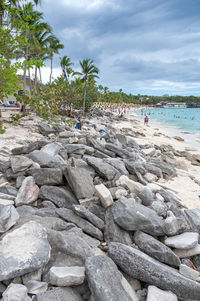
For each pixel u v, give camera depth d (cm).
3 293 226
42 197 452
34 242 288
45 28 2198
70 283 249
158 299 268
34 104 985
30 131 1156
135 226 381
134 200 480
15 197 429
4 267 240
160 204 514
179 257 367
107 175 576
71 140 932
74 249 299
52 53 3612
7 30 486
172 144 1967
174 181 858
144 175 765
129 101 14212
